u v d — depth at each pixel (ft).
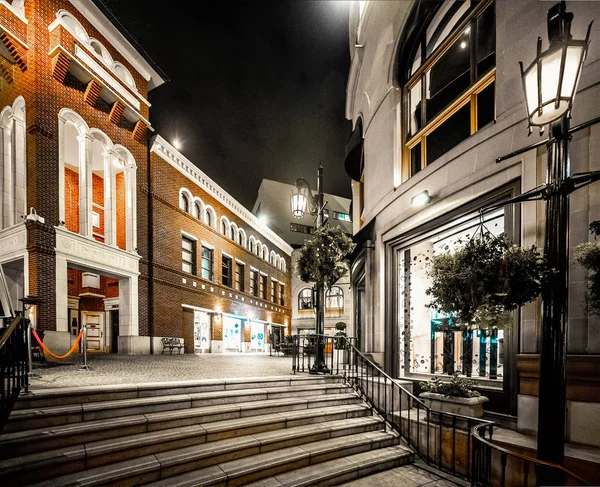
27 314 27.17
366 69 36.78
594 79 15.76
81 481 11.12
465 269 13.74
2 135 40.98
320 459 16.02
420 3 27.12
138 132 53.06
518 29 19.36
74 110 42.91
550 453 10.36
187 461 13.24
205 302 66.18
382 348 28.48
